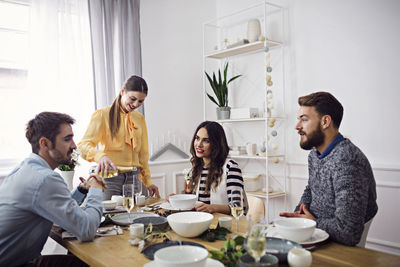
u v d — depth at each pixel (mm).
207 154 1964
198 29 4105
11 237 1330
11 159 2787
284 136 3420
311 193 1675
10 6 2836
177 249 1015
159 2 3742
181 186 3883
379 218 2754
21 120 2818
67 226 1299
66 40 2945
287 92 3408
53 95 2871
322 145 1495
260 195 3297
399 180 2625
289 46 3381
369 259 1095
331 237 1292
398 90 2639
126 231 1493
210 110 4230
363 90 2848
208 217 1383
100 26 3102
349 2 2922
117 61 3264
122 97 2357
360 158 1334
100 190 1521
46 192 1287
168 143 3760
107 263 1107
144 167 2543
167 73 3811
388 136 2701
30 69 2777
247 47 3477
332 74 3053
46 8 2836
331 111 1449
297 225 1310
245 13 3861
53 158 1474
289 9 3377
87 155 2139
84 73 3047
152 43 3680
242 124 3902
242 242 1206
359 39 2867
